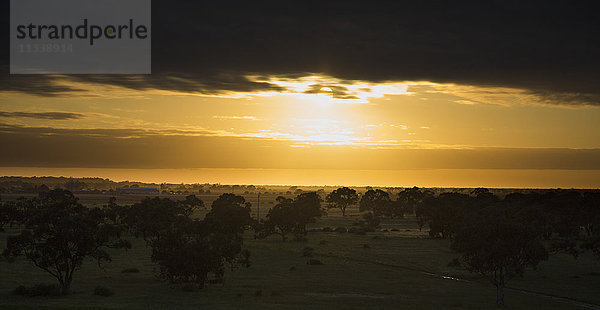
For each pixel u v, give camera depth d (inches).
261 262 4333.2
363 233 6948.8
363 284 3331.7
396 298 2842.0
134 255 4606.3
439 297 2915.8
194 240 3331.7
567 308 2632.9
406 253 4990.2
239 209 6387.8
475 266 2834.6
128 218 6112.2
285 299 2743.6
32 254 2901.1
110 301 2615.7
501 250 2726.4
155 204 6584.6
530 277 3705.7
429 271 3973.9
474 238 2856.8
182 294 2886.3
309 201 6727.4
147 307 2407.7
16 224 7204.7
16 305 2367.1
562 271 3986.2
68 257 2960.1
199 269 3093.0
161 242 3265.3
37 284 2984.7
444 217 6259.8
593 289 3250.5
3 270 3555.6
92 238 2962.6
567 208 6968.5
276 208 6240.2
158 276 3481.8
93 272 3654.0
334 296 2866.6
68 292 2849.4
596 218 6358.3
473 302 2775.6
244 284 3287.4
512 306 2662.4
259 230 6304.1
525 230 2800.2
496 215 3090.6
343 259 4557.1
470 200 6889.8
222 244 3267.7
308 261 4333.2
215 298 2765.7
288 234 6855.3
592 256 4845.0
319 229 7603.4
